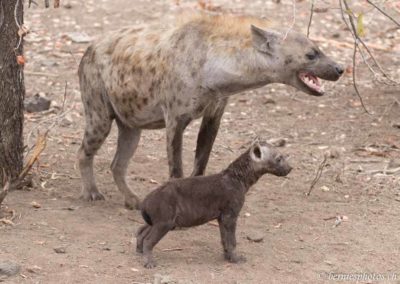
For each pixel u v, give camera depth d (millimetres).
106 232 12609
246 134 18703
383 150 17656
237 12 25422
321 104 20469
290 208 14172
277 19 25188
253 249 12258
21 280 10805
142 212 11312
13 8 13617
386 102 20438
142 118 13664
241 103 20516
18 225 12672
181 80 12914
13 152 14242
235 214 11516
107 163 16594
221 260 11742
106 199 14453
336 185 15531
